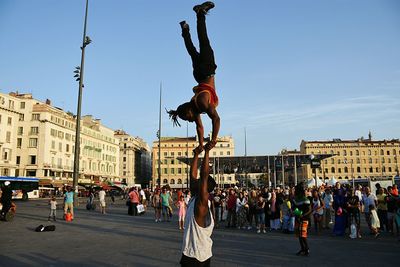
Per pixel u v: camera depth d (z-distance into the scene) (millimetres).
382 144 111188
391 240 13719
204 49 4023
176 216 25438
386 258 9938
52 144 73250
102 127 99375
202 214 3938
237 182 86688
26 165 70125
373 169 110250
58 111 78000
